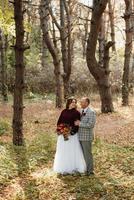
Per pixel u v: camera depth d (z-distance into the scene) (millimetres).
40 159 11758
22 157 11812
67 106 10484
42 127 17734
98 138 14188
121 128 16250
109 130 16031
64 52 26297
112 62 33844
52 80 34531
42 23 22953
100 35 27172
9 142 14117
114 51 37250
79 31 41375
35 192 9070
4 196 8828
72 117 10367
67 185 9508
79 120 10352
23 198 8688
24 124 18625
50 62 39531
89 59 19484
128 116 18859
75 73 33312
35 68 36812
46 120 19484
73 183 9664
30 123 18859
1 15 14445
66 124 10367
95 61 19594
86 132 10281
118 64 33500
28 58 37750
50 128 17406
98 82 20156
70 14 27281
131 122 17344
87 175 10297
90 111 10211
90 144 10336
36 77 34812
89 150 10352
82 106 10328
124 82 22891
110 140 14391
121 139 14469
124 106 22609
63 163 10367
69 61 25844
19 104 13312
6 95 28266
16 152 12367
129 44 22703
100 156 11883
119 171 10555
